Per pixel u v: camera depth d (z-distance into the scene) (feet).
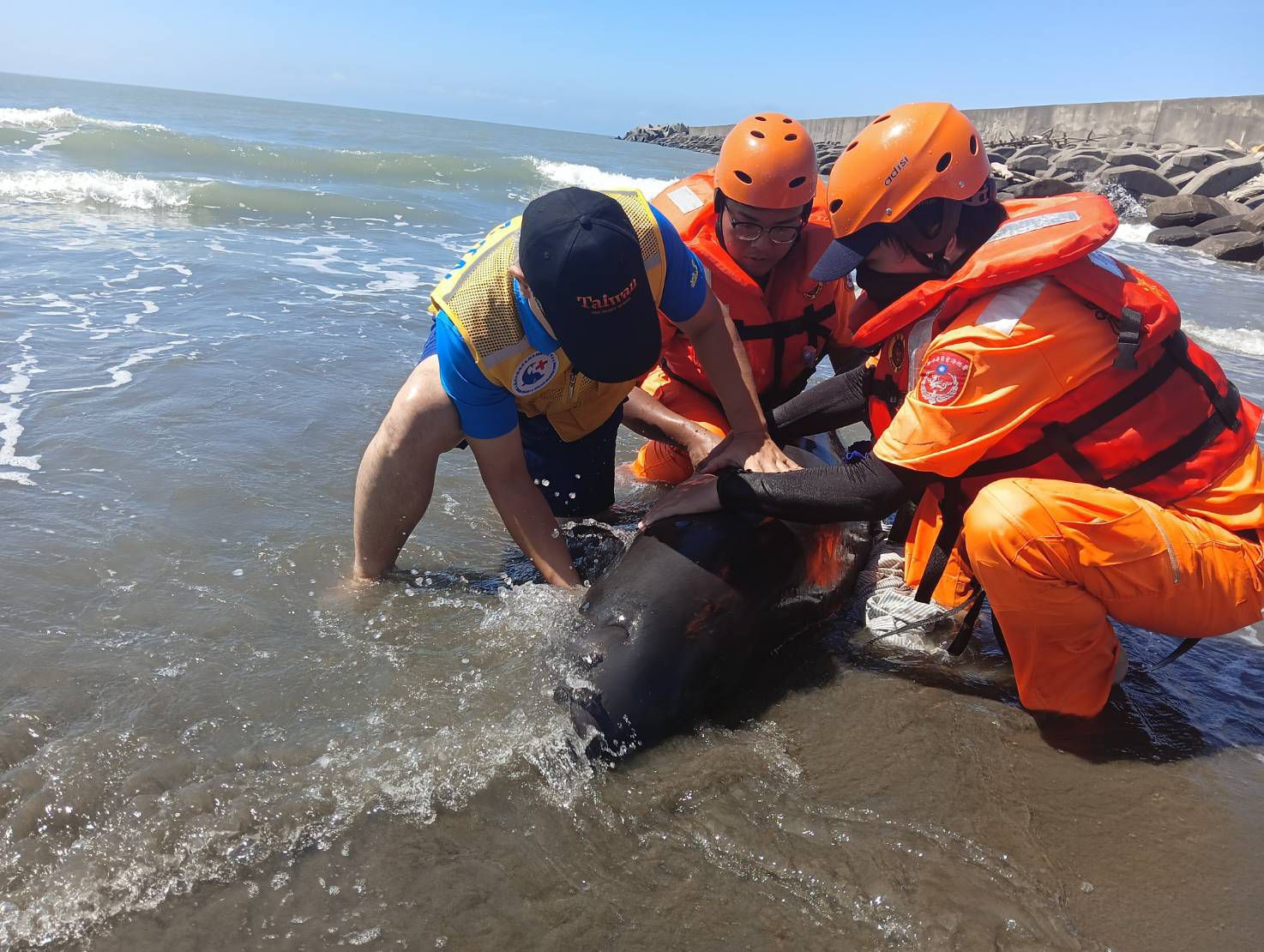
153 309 20.77
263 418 14.89
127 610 9.53
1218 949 6.47
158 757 7.49
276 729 7.97
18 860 6.46
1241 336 27.37
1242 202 70.23
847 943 6.33
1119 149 88.63
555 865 6.84
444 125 188.14
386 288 25.43
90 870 6.43
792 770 8.01
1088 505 7.93
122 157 50.85
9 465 12.46
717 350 10.46
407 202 43.37
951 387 7.95
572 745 7.92
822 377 21.26
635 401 12.75
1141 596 8.18
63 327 18.69
